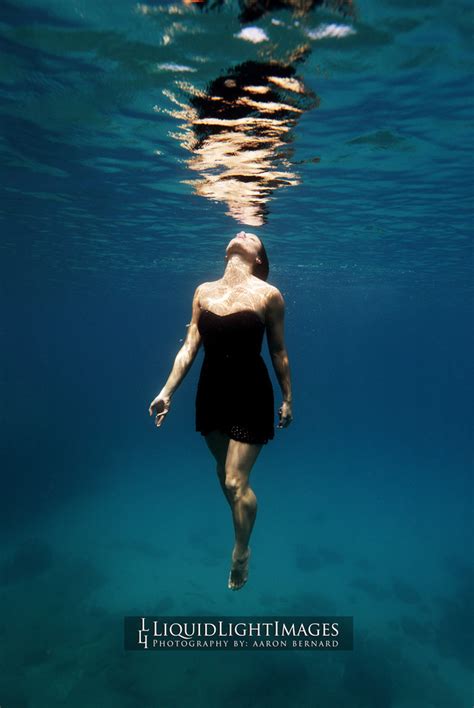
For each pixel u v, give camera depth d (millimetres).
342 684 11867
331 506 28531
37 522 22000
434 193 10875
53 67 5820
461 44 5086
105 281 33906
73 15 4754
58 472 29266
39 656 12391
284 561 19781
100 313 72812
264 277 2590
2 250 21750
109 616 14430
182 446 44500
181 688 11289
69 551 19297
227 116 6957
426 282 29000
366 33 4832
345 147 8125
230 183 10445
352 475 38406
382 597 16906
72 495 26109
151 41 5109
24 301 51906
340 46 5059
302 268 23938
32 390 62250
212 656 12273
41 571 17016
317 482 34938
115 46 5273
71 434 40469
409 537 23828
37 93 6570
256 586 17312
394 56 5293
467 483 38469
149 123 7398
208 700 11000
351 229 14883
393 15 4543
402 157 8617
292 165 9102
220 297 2215
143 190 11320
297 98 6297
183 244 18547
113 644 12797
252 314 2115
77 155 9125
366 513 27578
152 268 26594
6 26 4988
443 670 13109
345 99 6348
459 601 16812
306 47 5070
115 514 24234
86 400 67312
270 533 23156
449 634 14609
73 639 13211
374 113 6809
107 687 11328
